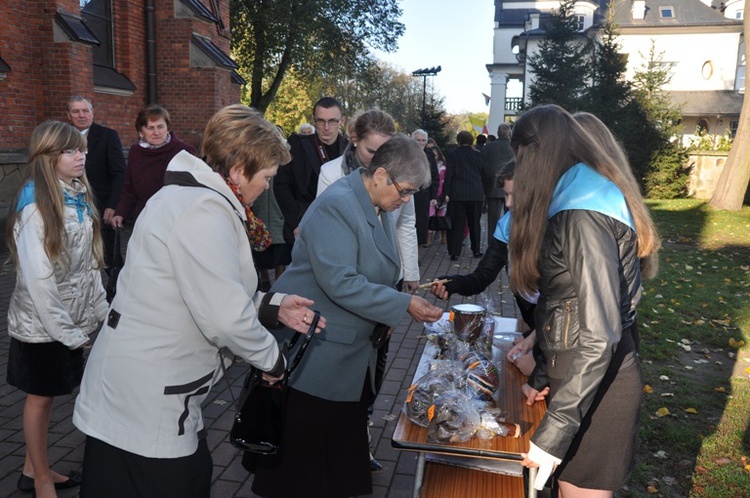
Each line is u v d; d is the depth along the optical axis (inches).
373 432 156.7
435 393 93.0
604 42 957.2
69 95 406.0
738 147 675.4
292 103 1705.2
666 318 265.6
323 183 139.8
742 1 1683.1
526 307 123.8
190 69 557.0
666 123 833.5
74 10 418.0
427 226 375.6
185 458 74.0
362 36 1085.1
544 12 1753.2
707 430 161.0
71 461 138.7
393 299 93.9
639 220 79.0
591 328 72.0
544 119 80.4
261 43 1004.6
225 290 71.4
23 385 113.2
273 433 88.0
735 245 470.9
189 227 71.6
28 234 107.6
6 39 382.6
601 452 79.3
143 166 227.5
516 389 105.0
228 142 76.8
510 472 100.6
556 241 77.1
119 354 73.2
